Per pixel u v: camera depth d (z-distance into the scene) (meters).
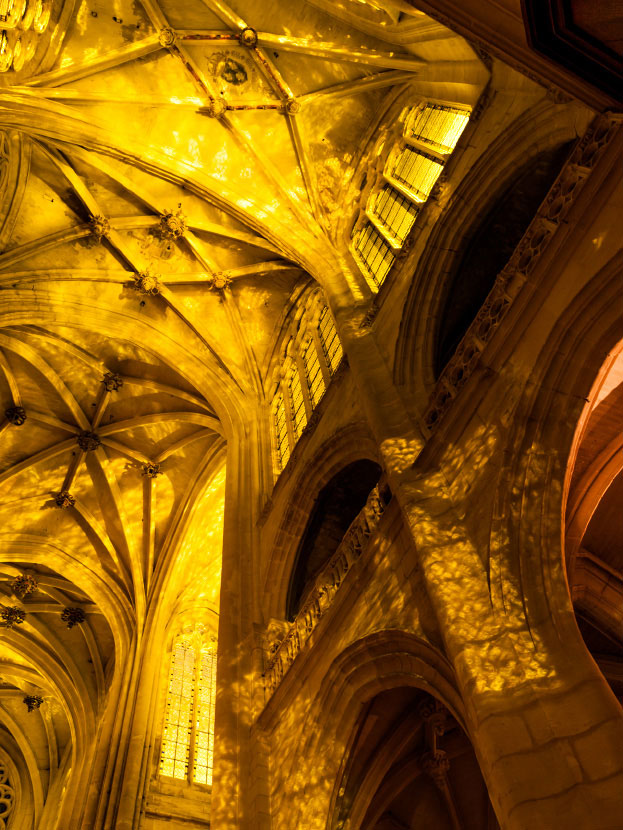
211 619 22.33
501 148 11.56
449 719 12.48
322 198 18.81
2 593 22.67
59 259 18.92
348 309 14.75
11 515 21.61
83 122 17.47
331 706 10.14
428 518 8.68
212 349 20.02
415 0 5.53
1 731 24.38
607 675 11.82
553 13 4.62
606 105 5.27
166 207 19.16
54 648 22.88
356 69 17.91
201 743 18.69
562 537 7.54
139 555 22.09
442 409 9.97
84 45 17.11
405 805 13.64
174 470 22.30
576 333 8.08
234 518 16.03
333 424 13.64
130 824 15.59
